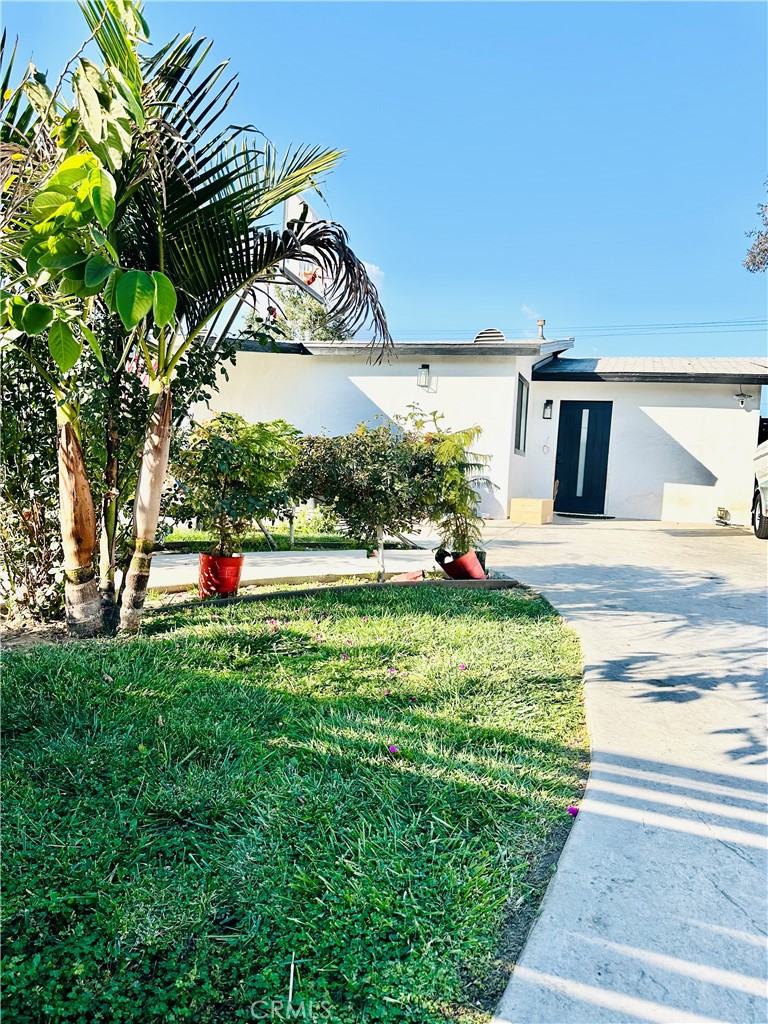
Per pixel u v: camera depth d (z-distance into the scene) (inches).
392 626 177.6
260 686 131.0
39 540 173.6
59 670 126.6
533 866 80.9
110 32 109.8
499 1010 59.0
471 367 488.7
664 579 275.3
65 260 80.3
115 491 166.1
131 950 64.4
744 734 120.3
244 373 525.3
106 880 73.3
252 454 206.2
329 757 103.2
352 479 230.1
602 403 556.7
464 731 115.4
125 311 77.7
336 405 516.1
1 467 165.6
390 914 69.9
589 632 187.6
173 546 313.3
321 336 781.9
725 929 70.1
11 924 67.2
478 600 215.5
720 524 510.6
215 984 61.1
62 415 150.3
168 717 112.6
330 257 162.2
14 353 155.1
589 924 70.1
